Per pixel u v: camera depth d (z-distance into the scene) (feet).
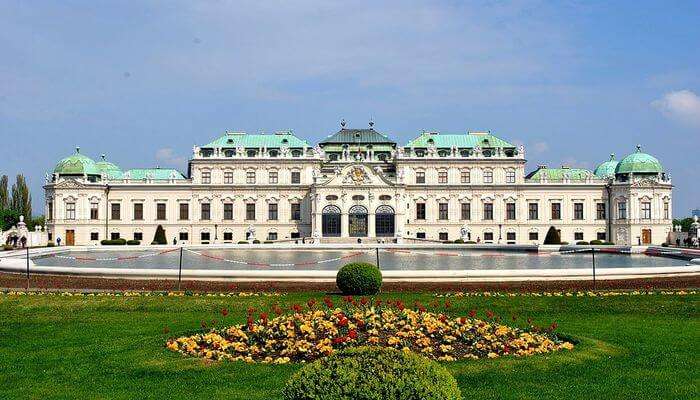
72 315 123.54
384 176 486.38
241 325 99.09
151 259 292.20
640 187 490.49
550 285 162.81
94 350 93.04
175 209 504.84
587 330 110.52
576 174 519.19
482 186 505.25
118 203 504.02
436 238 505.25
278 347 89.25
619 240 495.82
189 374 79.15
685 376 80.18
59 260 286.25
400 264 252.21
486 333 94.63
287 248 384.06
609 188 502.38
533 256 315.17
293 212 505.25
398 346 87.56
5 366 85.10
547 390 73.92
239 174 506.89
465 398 70.90
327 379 51.13
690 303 136.87
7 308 130.31
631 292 150.82
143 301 137.80
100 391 73.77
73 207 494.18
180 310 129.08
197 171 506.89
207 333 98.37
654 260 278.87
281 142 517.14
